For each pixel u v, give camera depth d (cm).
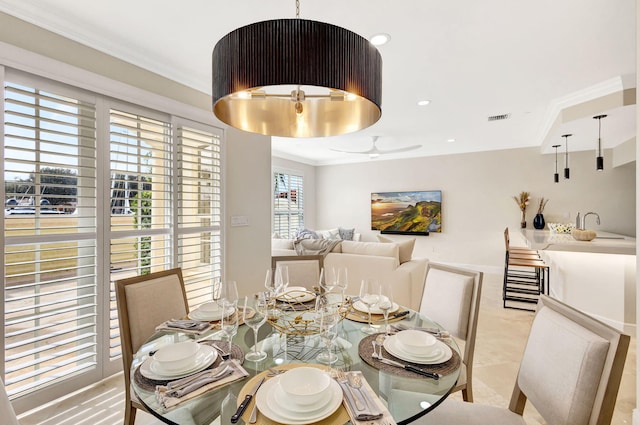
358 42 109
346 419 84
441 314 185
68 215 209
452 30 219
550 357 114
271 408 86
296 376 100
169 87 275
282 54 100
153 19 207
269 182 379
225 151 321
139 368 114
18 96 188
